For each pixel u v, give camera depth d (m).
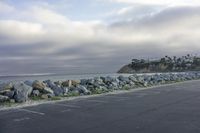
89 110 14.27
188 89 27.78
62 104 17.14
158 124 10.32
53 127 10.27
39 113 13.64
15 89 20.25
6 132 9.67
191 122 10.59
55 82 27.08
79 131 9.54
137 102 17.27
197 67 166.75
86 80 29.84
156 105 15.68
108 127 10.02
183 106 15.13
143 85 34.28
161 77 45.59
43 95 21.03
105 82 31.30
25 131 9.75
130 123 10.62
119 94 23.42
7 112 14.30
